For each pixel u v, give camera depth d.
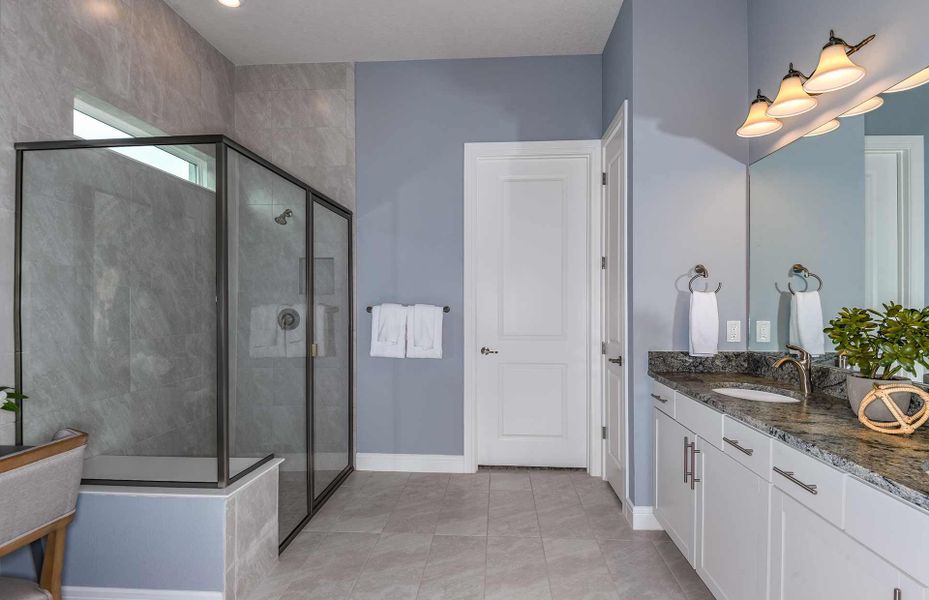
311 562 2.37
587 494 3.16
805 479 1.34
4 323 1.96
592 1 2.90
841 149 1.94
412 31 3.23
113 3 2.51
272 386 2.48
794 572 1.40
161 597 1.97
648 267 2.66
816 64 2.09
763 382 2.28
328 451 3.22
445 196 3.61
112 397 2.14
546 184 3.60
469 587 2.15
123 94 2.58
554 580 2.20
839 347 1.71
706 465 1.99
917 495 0.96
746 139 2.64
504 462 3.66
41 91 2.12
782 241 2.33
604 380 3.41
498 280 3.63
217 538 1.95
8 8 1.97
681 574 2.25
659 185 2.65
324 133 3.66
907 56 1.63
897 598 1.02
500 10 2.99
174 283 2.06
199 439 2.03
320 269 3.12
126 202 2.07
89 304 2.12
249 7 2.96
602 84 3.50
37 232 2.03
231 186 2.10
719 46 2.65
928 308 1.54
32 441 2.02
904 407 1.50
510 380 3.63
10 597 1.45
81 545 1.98
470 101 3.59
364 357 3.65
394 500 3.09
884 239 1.73
